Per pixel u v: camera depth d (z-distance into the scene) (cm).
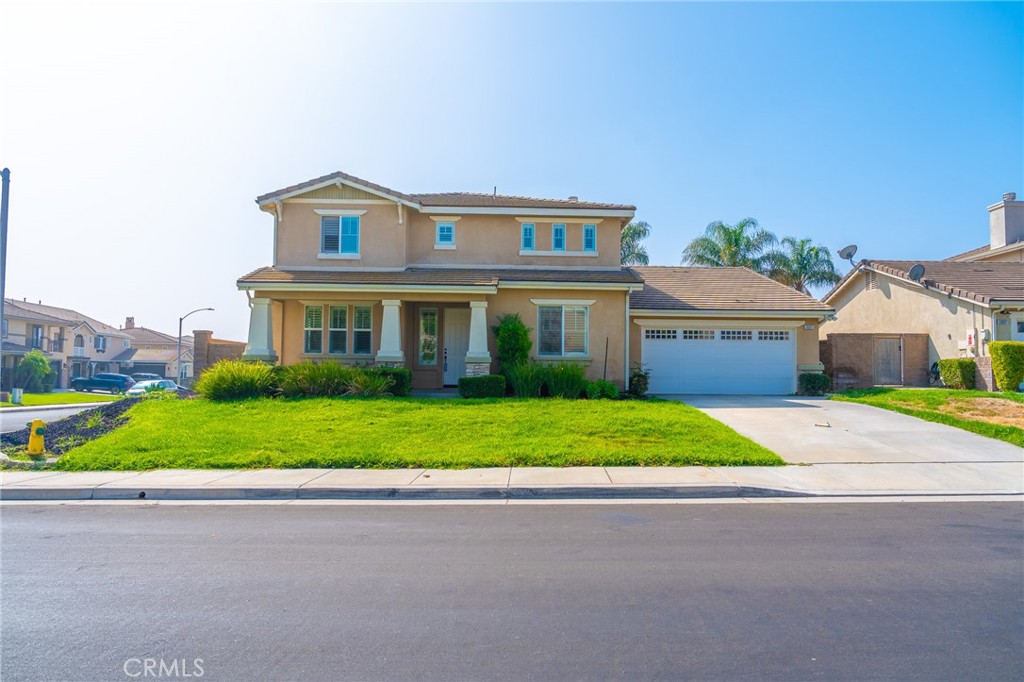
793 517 852
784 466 1149
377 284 1934
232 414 1523
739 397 2102
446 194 2438
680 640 471
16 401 3108
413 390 2175
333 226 2173
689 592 569
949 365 2273
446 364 2223
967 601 547
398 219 2169
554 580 603
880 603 543
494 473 1091
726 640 471
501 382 1852
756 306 2248
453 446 1252
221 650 462
